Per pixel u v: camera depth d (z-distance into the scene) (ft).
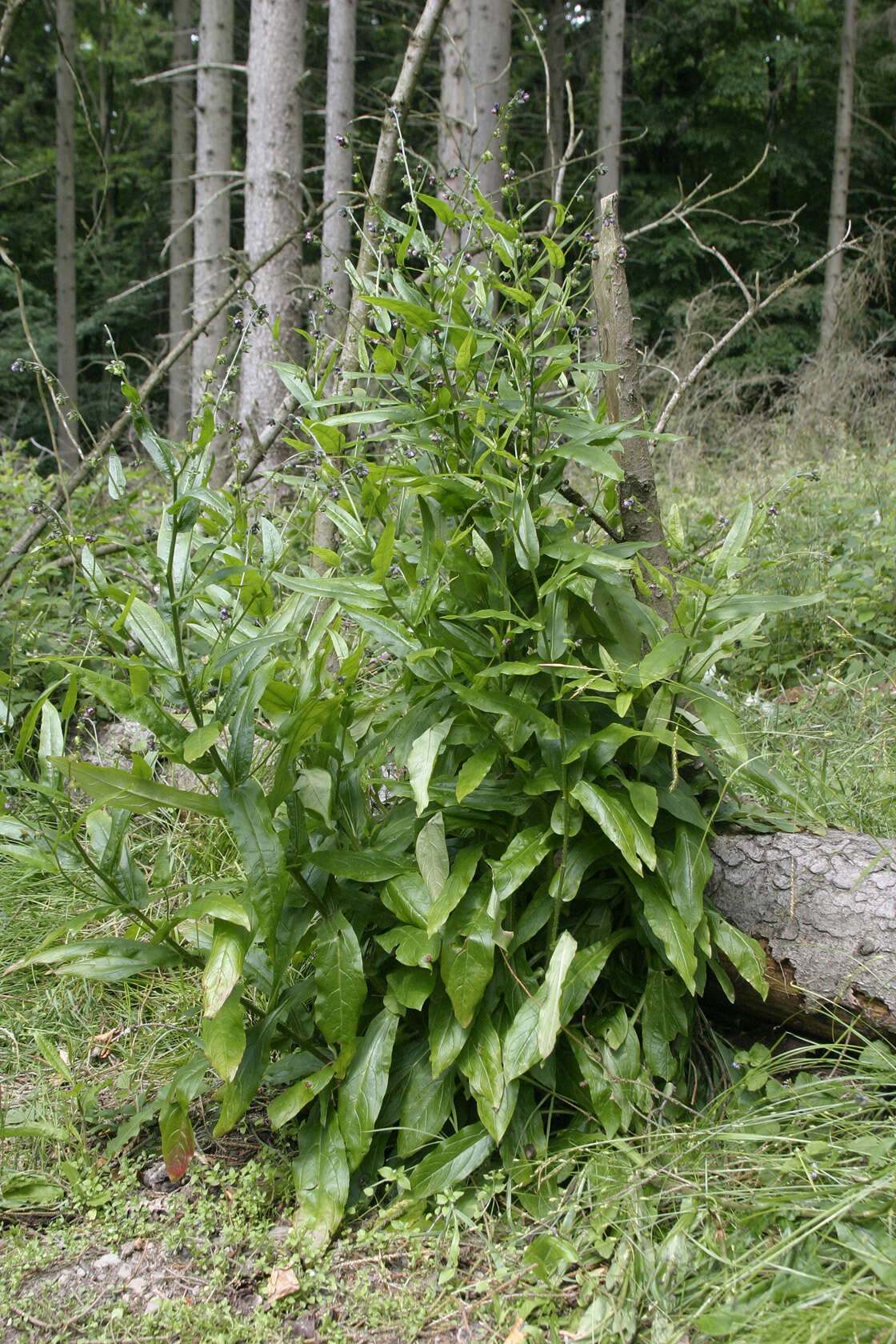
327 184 31.71
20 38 55.67
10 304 58.29
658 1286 5.87
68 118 47.39
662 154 57.88
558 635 6.88
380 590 6.98
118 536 6.75
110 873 6.57
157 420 40.57
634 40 53.78
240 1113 6.54
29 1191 7.01
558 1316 5.89
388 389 7.99
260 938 6.66
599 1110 6.80
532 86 52.24
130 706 6.12
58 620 13.76
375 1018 6.94
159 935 6.26
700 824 7.00
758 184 56.03
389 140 10.55
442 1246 6.39
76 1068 8.34
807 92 57.52
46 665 12.63
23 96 61.82
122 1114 7.72
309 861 6.77
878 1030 7.28
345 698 7.09
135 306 56.90
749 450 24.50
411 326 7.26
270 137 23.76
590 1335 5.69
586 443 6.93
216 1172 7.06
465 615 6.86
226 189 24.72
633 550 7.19
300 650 7.47
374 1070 6.73
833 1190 6.05
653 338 49.44
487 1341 5.80
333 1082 7.15
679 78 59.52
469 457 7.38
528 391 7.09
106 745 12.47
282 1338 5.89
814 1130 6.64
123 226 67.21
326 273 30.12
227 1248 6.45
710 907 7.83
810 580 14.83
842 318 34.24
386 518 8.15
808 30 56.95
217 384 19.48
